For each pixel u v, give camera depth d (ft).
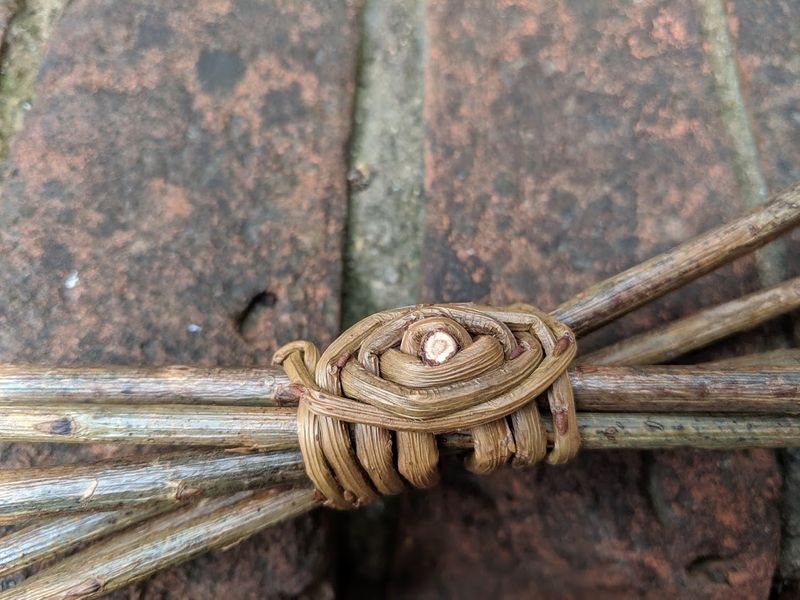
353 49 0.50
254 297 0.44
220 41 0.49
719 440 0.35
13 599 0.34
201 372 0.34
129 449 0.40
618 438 0.34
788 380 0.33
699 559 0.42
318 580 0.43
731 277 0.43
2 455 0.40
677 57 0.48
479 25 0.50
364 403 0.31
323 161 0.47
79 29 0.49
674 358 0.39
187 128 0.47
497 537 0.45
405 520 0.46
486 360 0.31
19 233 0.44
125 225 0.45
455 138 0.48
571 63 0.48
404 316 0.33
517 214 0.46
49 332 0.42
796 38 0.47
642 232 0.45
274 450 0.34
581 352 0.42
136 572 0.35
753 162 0.46
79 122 0.47
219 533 0.35
